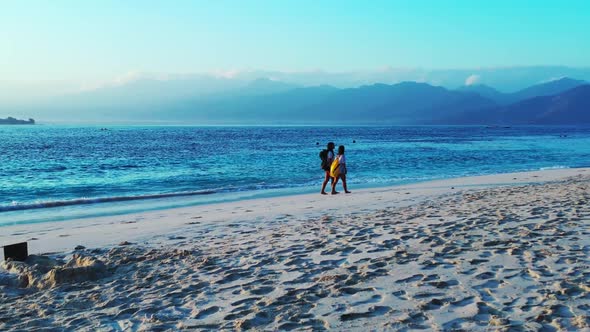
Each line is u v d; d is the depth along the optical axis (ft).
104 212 46.55
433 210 37.63
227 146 194.39
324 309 15.87
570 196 42.29
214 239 29.73
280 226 33.73
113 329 15.29
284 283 19.22
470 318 14.39
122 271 22.58
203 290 18.94
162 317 16.08
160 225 36.42
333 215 38.52
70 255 26.50
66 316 16.72
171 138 292.20
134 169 94.58
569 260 20.11
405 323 14.26
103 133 419.54
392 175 86.28
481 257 21.30
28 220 42.09
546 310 14.61
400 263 20.99
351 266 21.06
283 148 180.24
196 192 61.11
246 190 64.13
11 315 16.96
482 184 65.26
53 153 143.84
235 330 14.56
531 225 28.27
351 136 371.56
